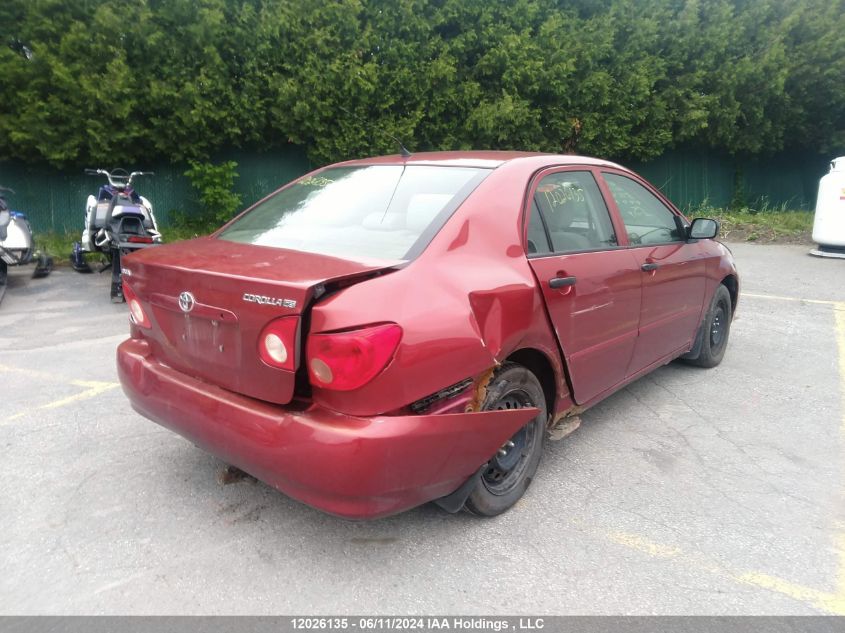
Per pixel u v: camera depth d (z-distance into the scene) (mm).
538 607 2643
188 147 11258
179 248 3311
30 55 10438
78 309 7613
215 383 2852
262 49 11000
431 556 2961
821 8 14945
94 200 8992
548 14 13133
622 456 4023
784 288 9320
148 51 10586
